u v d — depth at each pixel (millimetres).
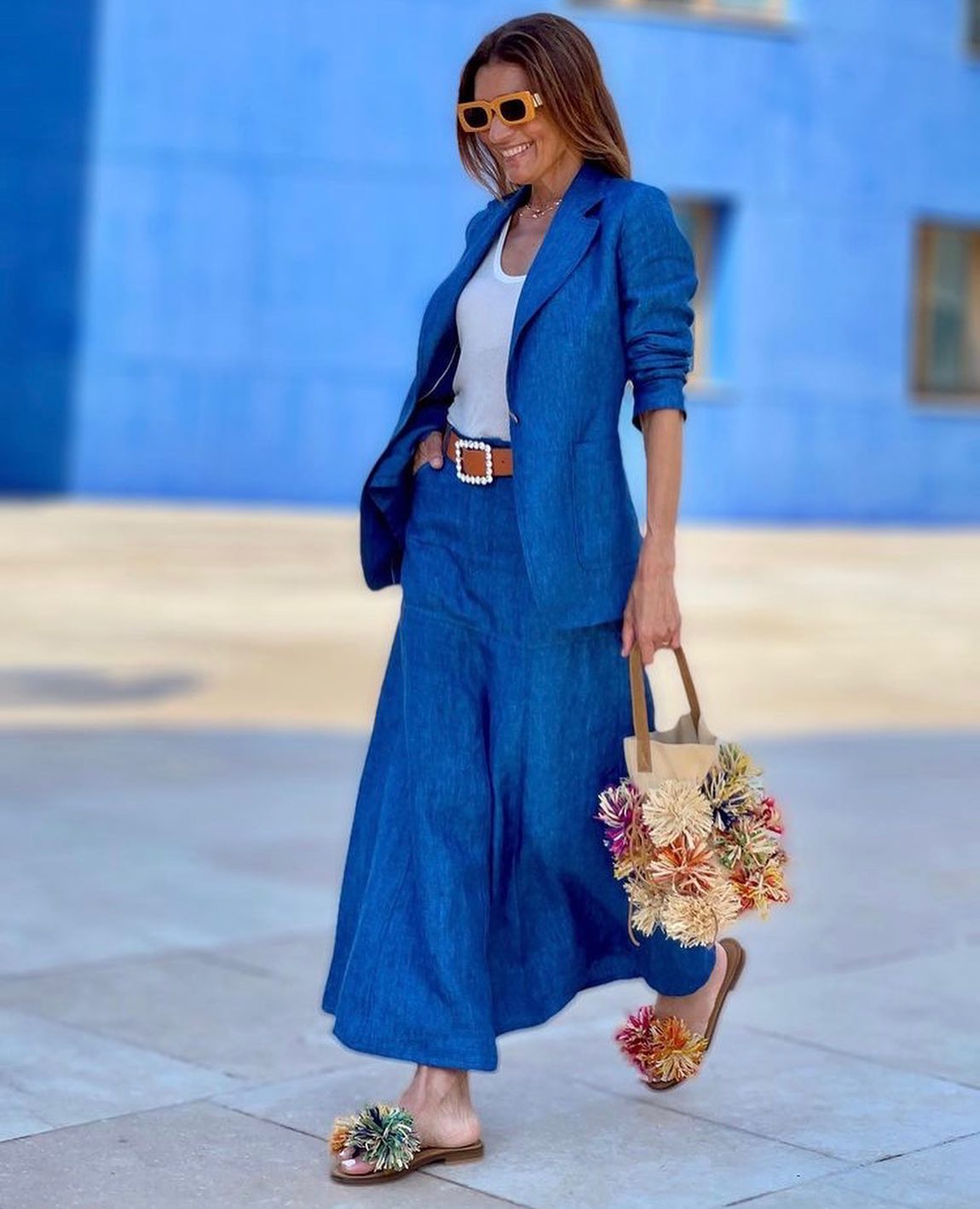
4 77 19656
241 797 6883
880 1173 3271
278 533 17531
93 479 20125
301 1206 3090
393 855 3283
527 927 3355
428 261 20547
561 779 3295
